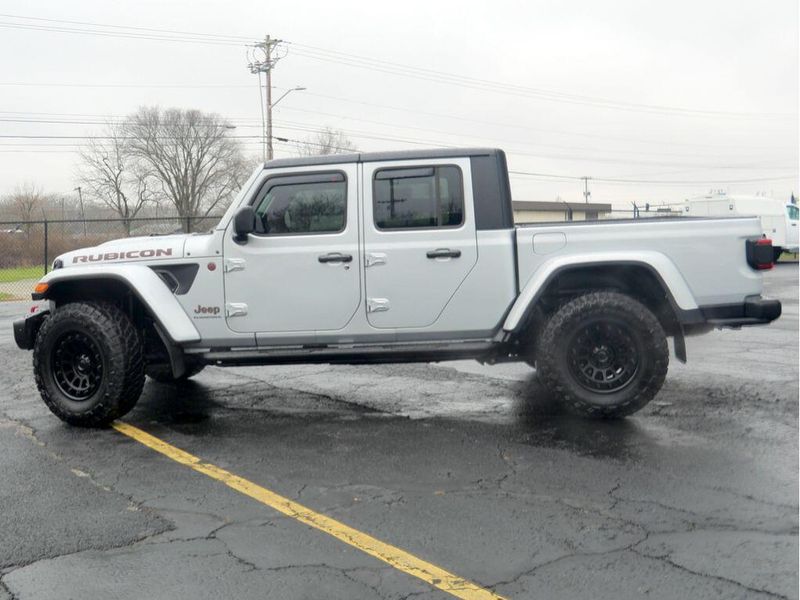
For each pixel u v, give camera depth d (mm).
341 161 6039
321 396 7148
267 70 40656
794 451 5184
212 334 6137
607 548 3740
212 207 55406
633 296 6230
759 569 3486
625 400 5797
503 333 5969
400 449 5430
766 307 5809
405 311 6008
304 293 6039
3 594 3377
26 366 9031
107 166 54688
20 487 4758
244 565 3637
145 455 5406
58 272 6203
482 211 5953
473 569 3553
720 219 5906
